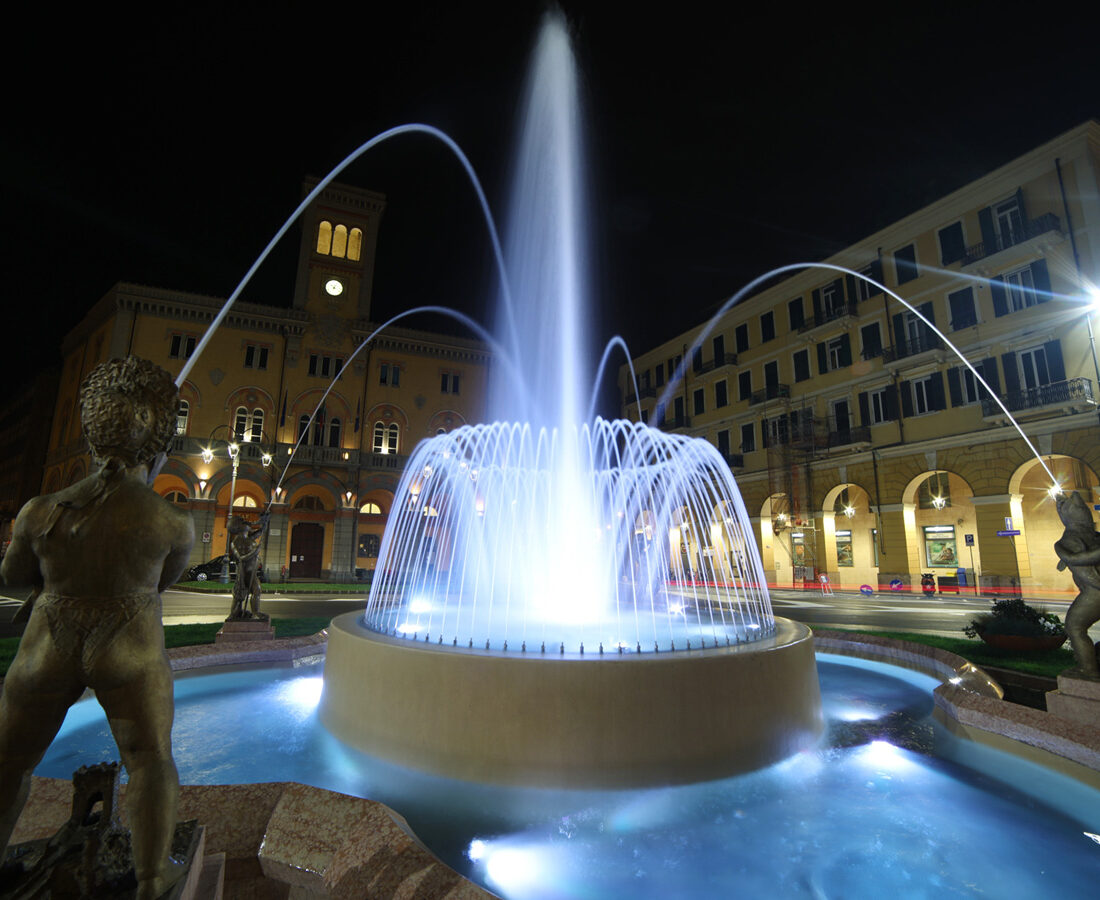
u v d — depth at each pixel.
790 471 33.22
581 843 3.68
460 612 8.84
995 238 25.17
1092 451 21.66
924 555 30.66
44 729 2.02
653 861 3.49
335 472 36.19
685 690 4.53
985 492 24.94
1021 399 23.52
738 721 4.70
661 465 13.63
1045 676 6.62
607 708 4.39
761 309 37.09
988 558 24.81
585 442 13.43
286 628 11.20
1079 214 22.50
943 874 3.40
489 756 4.41
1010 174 24.77
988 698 5.84
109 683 2.00
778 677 5.05
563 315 21.56
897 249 29.34
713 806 4.17
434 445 15.33
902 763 5.04
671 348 44.81
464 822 3.91
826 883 3.29
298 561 35.31
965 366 25.98
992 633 8.41
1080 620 5.52
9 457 54.00
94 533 2.02
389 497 37.59
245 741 5.37
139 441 2.17
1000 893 3.22
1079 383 21.75
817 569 31.78
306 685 7.58
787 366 35.00
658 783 4.35
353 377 38.00
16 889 1.92
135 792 1.99
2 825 1.93
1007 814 4.15
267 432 35.44
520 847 3.62
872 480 29.53
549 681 4.43
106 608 2.01
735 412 38.34
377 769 4.70
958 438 25.84
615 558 11.05
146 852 1.96
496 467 13.52
